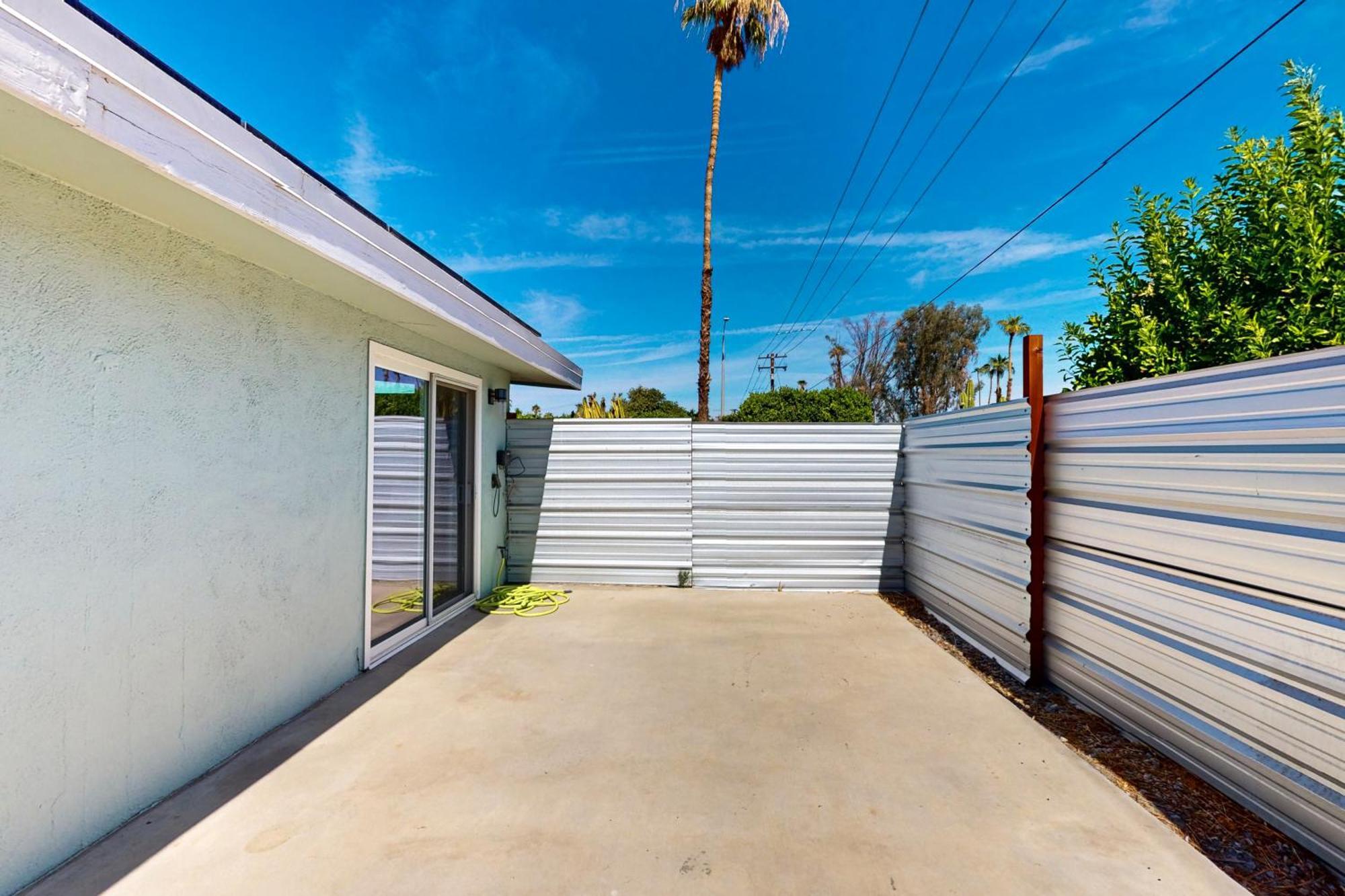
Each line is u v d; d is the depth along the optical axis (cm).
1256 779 216
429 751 272
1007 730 296
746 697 339
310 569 322
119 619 211
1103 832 209
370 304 344
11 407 174
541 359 571
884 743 281
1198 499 242
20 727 177
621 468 636
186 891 177
